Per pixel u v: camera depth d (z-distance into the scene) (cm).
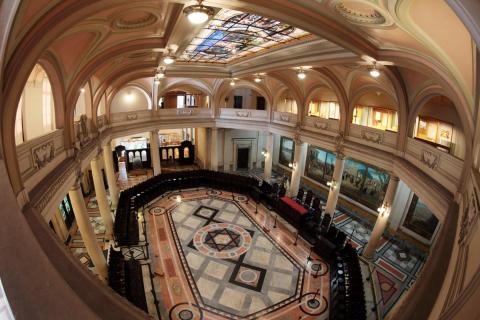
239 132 2091
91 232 834
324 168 1733
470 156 469
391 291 924
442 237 397
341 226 1356
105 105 1301
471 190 352
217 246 1115
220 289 891
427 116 934
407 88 884
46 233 268
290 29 750
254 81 1636
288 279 946
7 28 197
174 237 1171
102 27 562
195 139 2211
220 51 1100
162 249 1085
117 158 1988
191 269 978
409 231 1189
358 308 734
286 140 2047
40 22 330
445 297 236
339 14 493
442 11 346
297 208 1288
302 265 1019
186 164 2231
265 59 1125
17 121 580
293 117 1567
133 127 1519
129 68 1075
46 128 665
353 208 1506
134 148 2062
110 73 1014
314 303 848
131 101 1636
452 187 629
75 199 772
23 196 370
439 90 746
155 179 1595
